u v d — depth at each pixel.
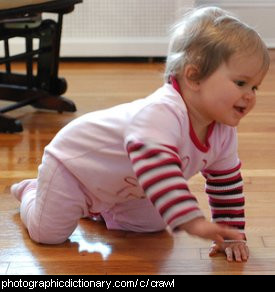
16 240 1.16
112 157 1.04
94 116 1.08
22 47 3.06
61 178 1.09
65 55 3.11
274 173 1.51
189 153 1.02
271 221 1.24
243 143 1.76
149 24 3.08
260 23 3.30
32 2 1.84
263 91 2.41
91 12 3.05
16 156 1.66
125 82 2.62
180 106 0.98
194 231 0.90
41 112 2.17
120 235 1.18
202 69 0.97
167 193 0.91
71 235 1.18
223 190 1.12
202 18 1.00
